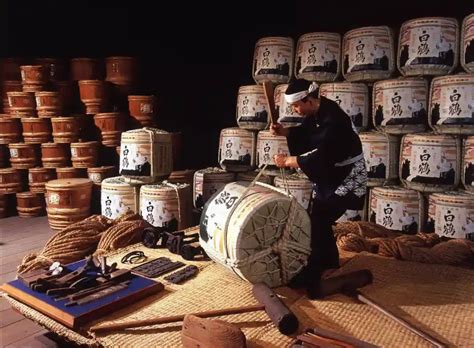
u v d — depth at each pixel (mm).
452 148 4129
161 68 6918
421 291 2865
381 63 4531
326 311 2578
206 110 6766
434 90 4250
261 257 2729
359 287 2893
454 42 4281
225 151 5223
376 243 3607
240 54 6406
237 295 2785
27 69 6488
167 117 6887
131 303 2658
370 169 4496
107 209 4777
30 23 7215
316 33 4820
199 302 2689
